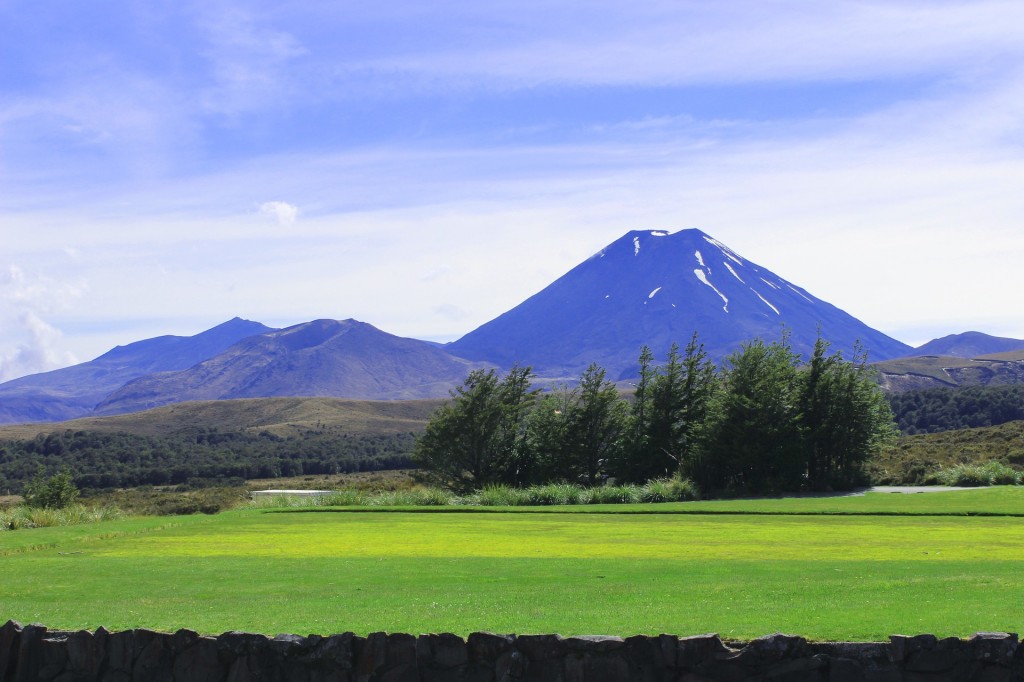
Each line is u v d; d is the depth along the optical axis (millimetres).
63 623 13398
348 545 24062
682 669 11281
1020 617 11898
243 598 15516
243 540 25562
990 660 10750
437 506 40094
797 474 48000
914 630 11406
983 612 12227
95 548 23766
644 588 15562
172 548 23625
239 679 12109
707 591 14953
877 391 50531
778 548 21672
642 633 11758
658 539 24438
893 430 51375
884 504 34781
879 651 10930
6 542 25250
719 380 53281
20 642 12719
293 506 41500
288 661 12070
